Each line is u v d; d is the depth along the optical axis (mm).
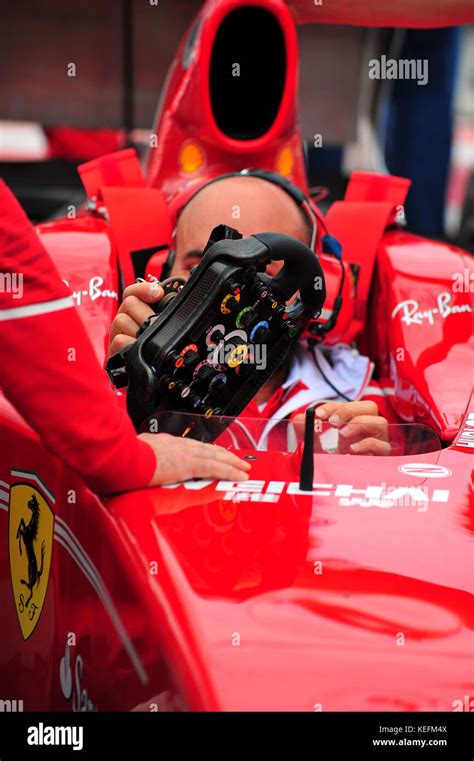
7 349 913
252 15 1704
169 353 1062
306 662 748
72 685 1067
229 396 1129
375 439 1140
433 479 1070
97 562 984
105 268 1585
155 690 809
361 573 853
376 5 1776
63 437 940
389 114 4473
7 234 899
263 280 1096
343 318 1538
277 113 1755
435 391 1390
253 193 1459
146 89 4227
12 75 4156
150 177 1884
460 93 7457
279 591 821
